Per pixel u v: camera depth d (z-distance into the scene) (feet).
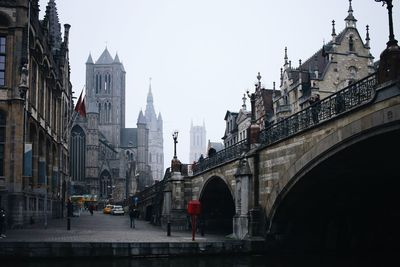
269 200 91.56
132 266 73.10
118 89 557.33
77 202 311.68
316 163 75.66
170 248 85.66
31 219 131.54
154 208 180.75
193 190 151.33
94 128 447.83
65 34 226.38
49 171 167.43
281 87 196.03
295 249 92.43
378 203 97.30
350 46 173.37
